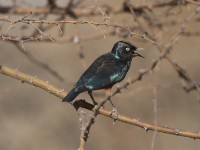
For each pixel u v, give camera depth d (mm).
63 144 20000
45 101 20234
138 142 19219
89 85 9617
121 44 10594
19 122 19875
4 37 8531
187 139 19750
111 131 19328
